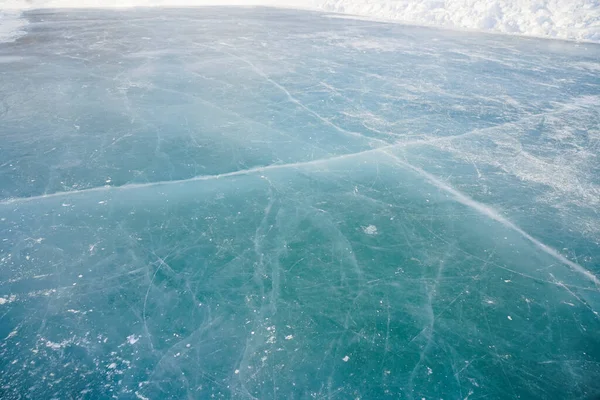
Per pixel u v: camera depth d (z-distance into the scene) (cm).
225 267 404
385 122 694
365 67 948
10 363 305
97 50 1030
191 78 860
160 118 689
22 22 1320
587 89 827
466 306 367
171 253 419
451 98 786
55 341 324
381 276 398
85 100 745
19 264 396
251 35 1209
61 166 550
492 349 327
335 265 410
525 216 479
